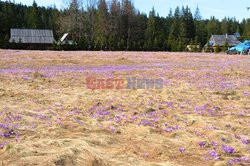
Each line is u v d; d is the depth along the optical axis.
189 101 10.46
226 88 12.83
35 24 89.25
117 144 6.24
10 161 4.98
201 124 7.78
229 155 5.89
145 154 5.75
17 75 15.70
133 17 77.00
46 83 13.91
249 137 6.86
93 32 72.12
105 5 73.88
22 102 9.78
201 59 29.31
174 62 25.95
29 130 6.89
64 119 7.95
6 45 52.31
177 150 6.04
